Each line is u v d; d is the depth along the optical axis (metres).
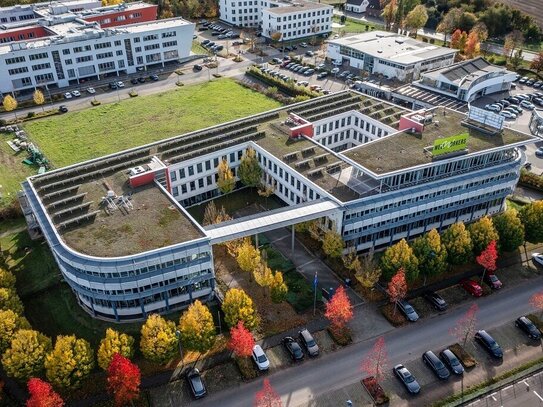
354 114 119.94
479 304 81.56
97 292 75.44
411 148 94.38
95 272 73.12
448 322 78.12
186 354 73.12
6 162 124.19
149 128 140.12
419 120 102.38
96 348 73.94
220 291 83.69
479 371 70.31
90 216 81.38
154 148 104.00
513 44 185.12
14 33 178.38
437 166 89.81
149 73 181.62
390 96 154.38
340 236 86.38
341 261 90.25
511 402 66.06
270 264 89.75
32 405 58.53
